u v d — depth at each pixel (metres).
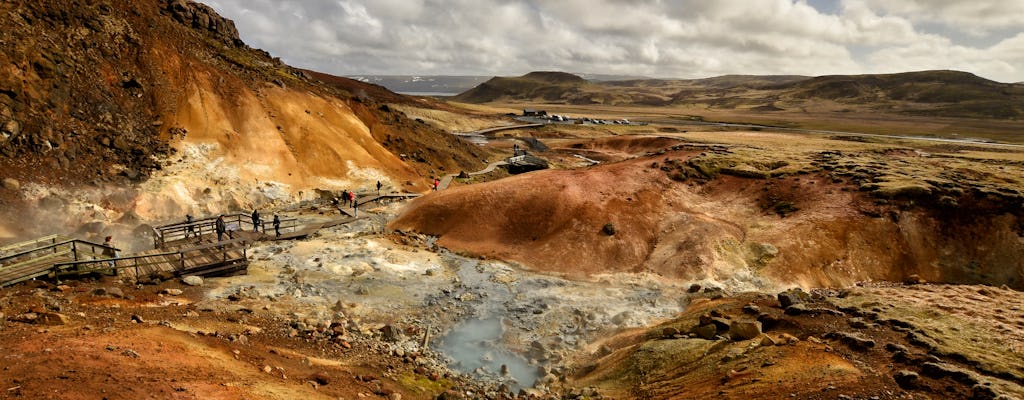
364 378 16.84
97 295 20.75
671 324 24.34
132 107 47.91
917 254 36.41
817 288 33.97
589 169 50.09
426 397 17.23
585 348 25.00
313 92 66.25
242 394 12.27
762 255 36.06
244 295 25.61
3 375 10.39
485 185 46.41
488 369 22.28
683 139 115.88
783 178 45.59
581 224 40.47
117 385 10.96
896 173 44.78
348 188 54.38
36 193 35.97
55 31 46.16
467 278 33.69
